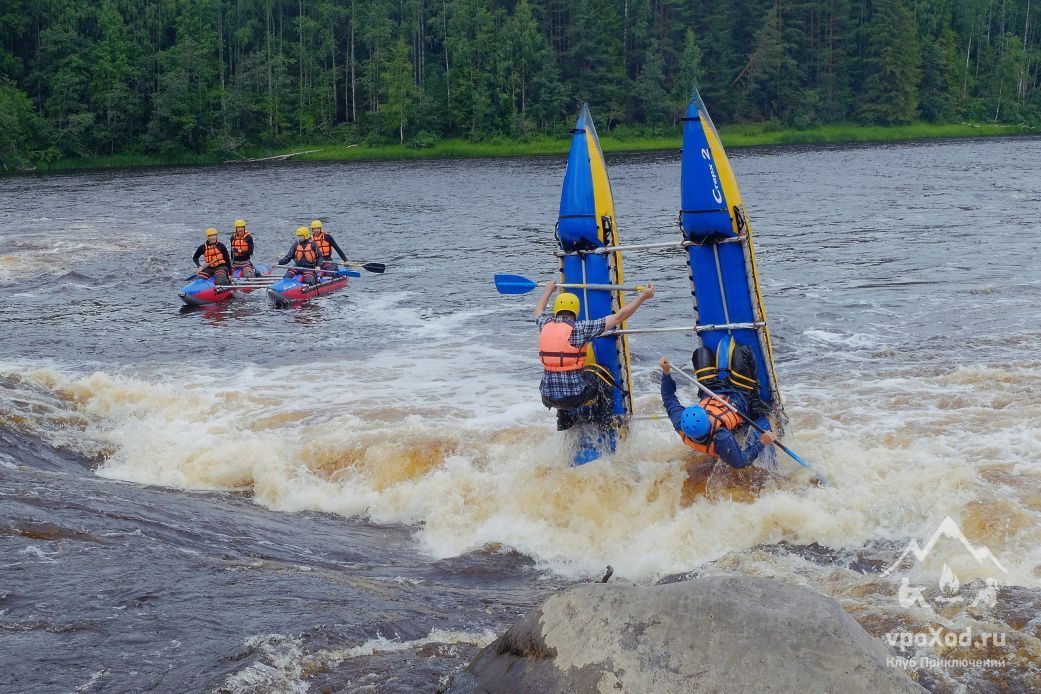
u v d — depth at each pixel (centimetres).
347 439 950
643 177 4612
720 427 761
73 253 2408
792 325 1450
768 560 654
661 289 1827
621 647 377
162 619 487
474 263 2236
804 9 8731
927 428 912
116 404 1105
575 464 827
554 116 7969
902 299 1609
